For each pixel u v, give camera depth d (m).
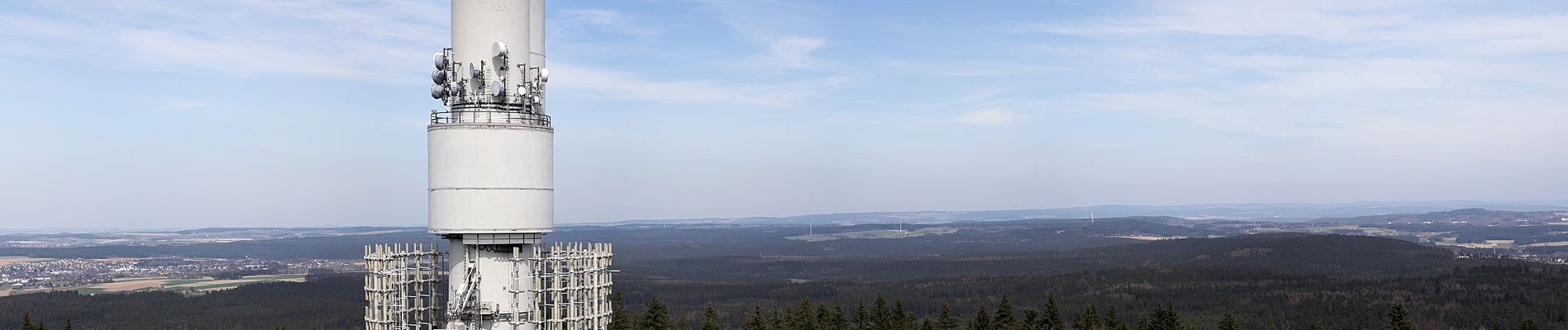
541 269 45.50
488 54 43.59
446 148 43.34
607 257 47.19
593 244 46.97
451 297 44.41
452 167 43.25
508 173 43.28
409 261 45.88
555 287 45.28
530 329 44.88
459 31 43.78
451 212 43.41
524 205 43.69
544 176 44.44
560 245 45.53
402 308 45.19
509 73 43.88
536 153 44.00
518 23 44.09
